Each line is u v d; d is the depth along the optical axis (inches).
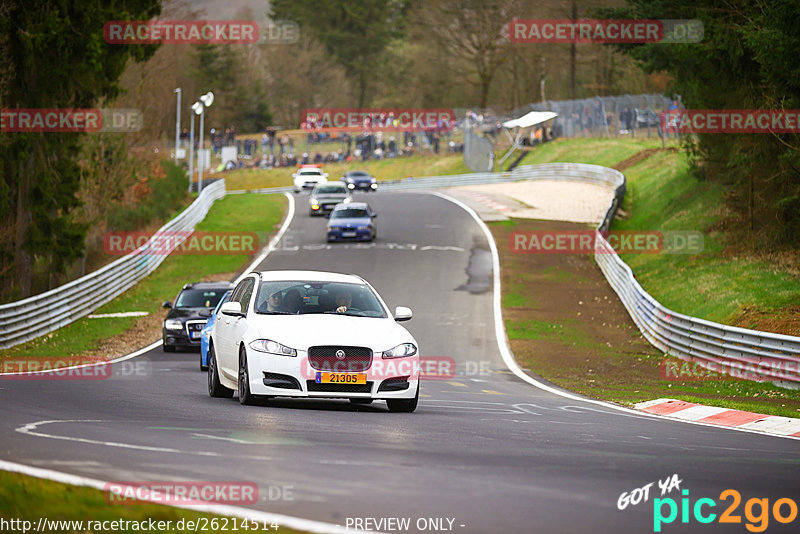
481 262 6289.4
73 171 5698.8
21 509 794.8
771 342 2896.2
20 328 3882.9
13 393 1980.8
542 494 996.6
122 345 3934.5
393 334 1838.1
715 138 5782.5
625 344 3983.8
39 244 5477.4
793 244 4785.9
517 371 3309.5
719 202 6279.5
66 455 1104.8
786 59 3978.8
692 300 4394.7
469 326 4431.6
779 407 2370.8
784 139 4581.7
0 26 5024.6
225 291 3909.9
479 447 1339.8
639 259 5989.2
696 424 1868.8
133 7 5831.7
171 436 1315.2
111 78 5713.6
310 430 1451.8
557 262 6299.2
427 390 2578.7
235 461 1113.4
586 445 1414.9
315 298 1953.7
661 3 4960.6
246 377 1809.8
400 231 7736.2
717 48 4719.5
